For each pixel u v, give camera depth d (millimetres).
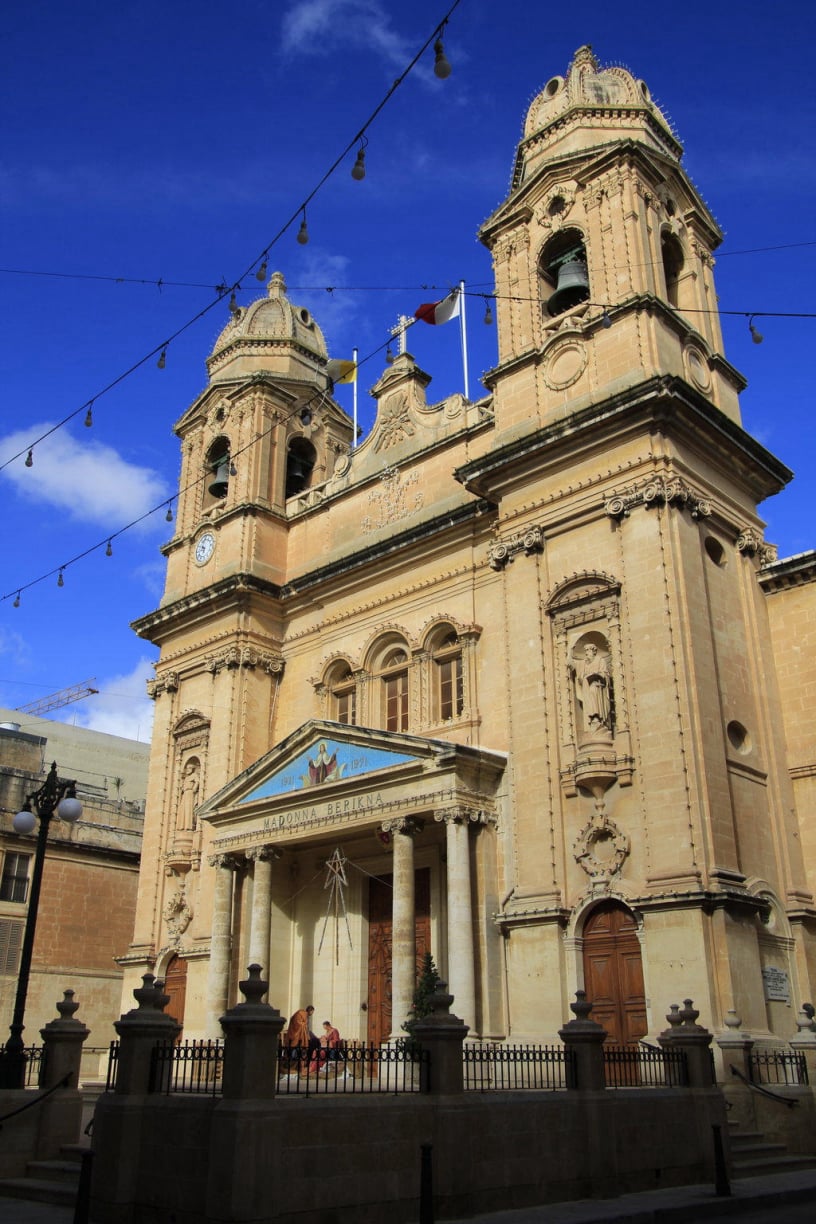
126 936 41625
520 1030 21016
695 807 19703
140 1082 12461
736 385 26688
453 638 27391
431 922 25125
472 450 28562
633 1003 19891
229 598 31812
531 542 24000
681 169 27234
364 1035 25656
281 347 36312
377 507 30953
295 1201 10594
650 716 20828
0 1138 15305
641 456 22625
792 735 23453
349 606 30375
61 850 40375
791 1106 17578
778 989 20219
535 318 26500
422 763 23188
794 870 22047
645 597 21625
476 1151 12266
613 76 28531
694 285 26828
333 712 30156
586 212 26188
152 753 32938
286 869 28094
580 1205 12711
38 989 38281
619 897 20391
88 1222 11586
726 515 24031
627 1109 14156
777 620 24359
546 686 22984
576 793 21828
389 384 31969
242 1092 10734
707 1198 13242
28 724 56062
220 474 35875
